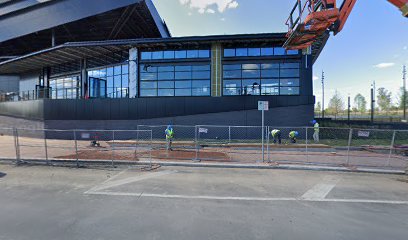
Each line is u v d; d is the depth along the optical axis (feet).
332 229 13.66
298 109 60.03
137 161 31.89
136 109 62.54
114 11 72.74
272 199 18.67
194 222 14.35
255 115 60.29
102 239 12.21
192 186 21.98
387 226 14.14
